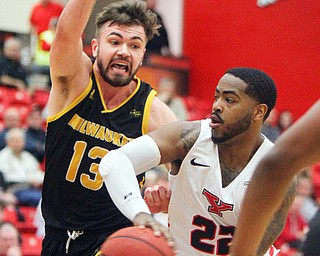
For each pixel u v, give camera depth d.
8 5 19.52
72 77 5.20
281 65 17.83
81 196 5.30
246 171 4.42
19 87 15.84
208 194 4.45
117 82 5.16
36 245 10.87
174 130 4.46
